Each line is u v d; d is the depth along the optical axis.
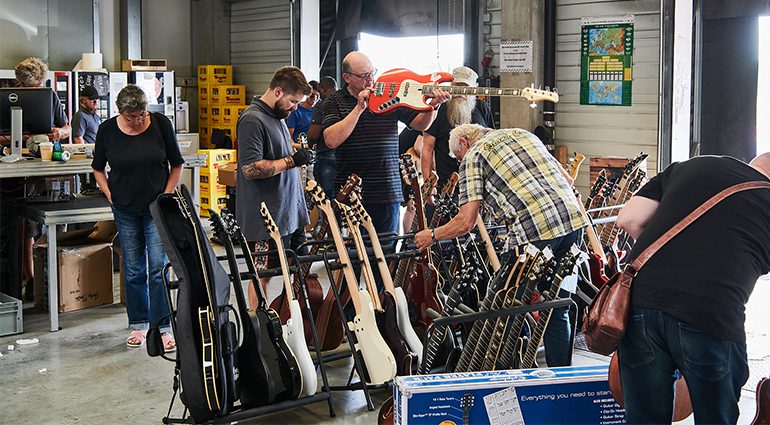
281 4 10.43
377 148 5.09
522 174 3.93
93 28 10.62
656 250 2.90
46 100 6.27
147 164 5.02
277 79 4.88
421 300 4.27
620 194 5.66
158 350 3.88
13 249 6.13
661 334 2.85
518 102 7.94
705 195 2.91
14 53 10.07
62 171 5.59
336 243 4.09
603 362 4.70
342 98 5.13
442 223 4.55
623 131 7.61
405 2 9.11
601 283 4.84
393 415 3.59
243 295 3.76
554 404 3.40
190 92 11.77
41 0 10.20
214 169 9.80
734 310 2.77
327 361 4.50
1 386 4.47
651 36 7.36
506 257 3.94
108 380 4.58
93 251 6.06
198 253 3.62
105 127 5.07
